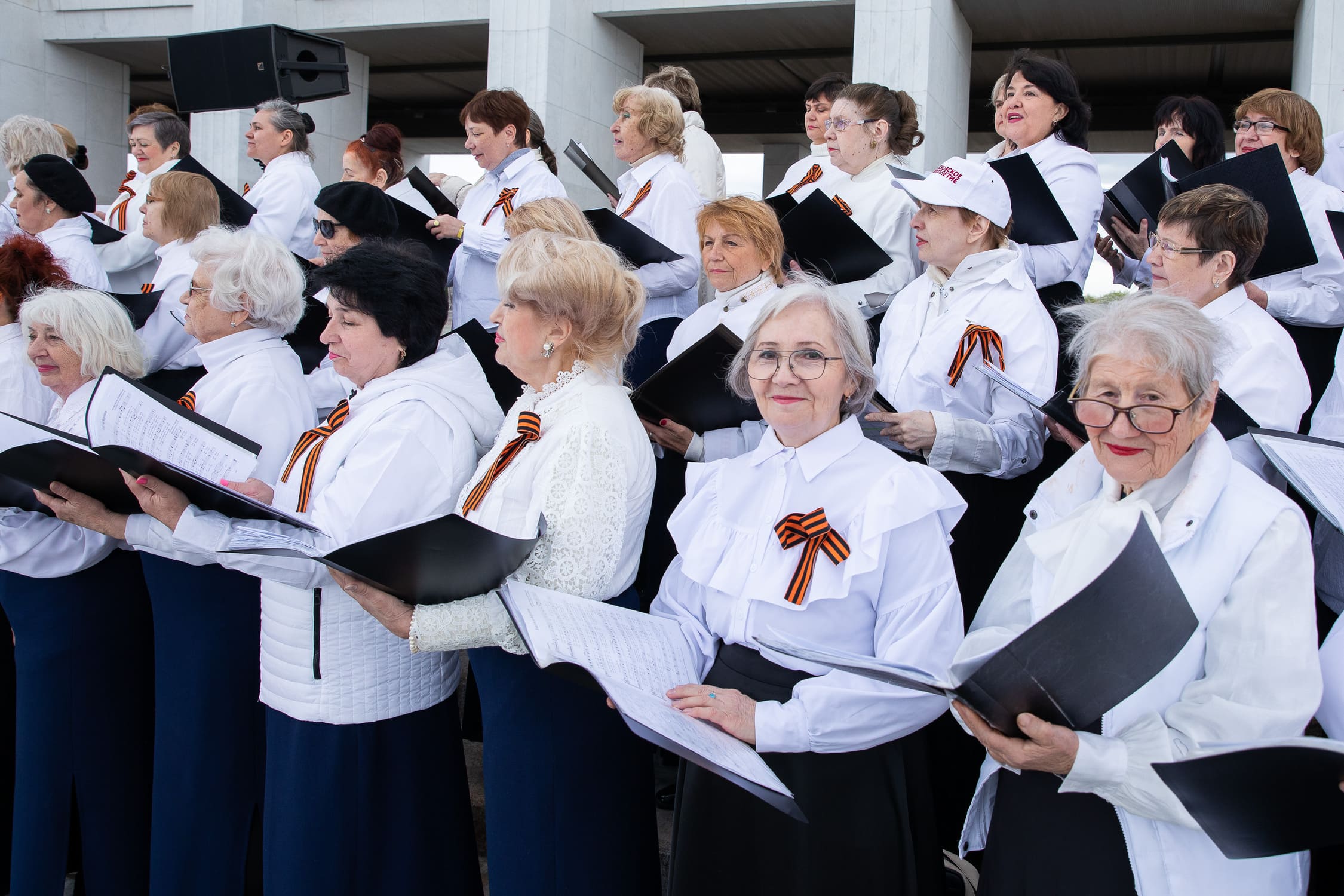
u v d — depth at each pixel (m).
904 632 2.21
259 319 3.27
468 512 2.56
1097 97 15.95
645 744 2.74
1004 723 1.82
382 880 2.84
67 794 3.50
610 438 2.48
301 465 2.81
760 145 20.02
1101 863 1.96
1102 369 1.97
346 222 4.38
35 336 3.45
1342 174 5.01
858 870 2.25
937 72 10.25
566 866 2.56
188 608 3.16
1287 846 1.66
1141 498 2.00
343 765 2.78
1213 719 1.82
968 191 3.19
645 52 14.45
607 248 2.65
